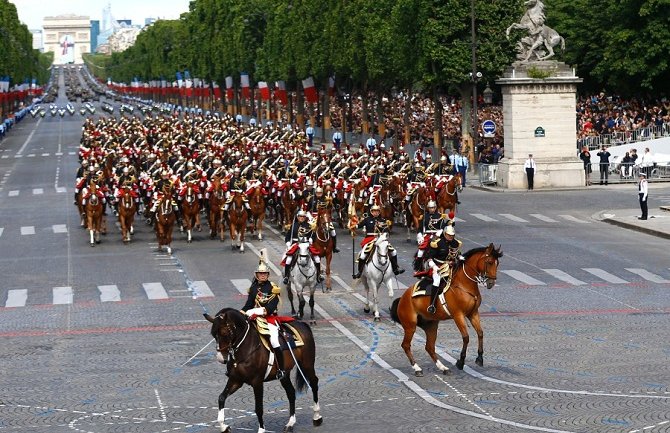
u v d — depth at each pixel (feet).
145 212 255.50
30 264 200.03
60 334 140.05
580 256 193.77
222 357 91.45
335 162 269.23
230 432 94.79
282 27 549.95
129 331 140.77
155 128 447.42
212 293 167.22
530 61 311.68
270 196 247.91
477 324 115.55
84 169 272.92
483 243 210.18
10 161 460.96
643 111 380.78
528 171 305.73
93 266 196.03
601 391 105.70
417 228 209.97
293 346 95.71
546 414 98.22
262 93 596.70
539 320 142.00
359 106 588.91
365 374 115.55
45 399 108.37
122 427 98.17
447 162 241.76
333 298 160.45
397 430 94.84
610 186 311.68
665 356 120.16
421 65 360.89
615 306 150.51
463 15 350.02
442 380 112.16
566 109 310.65
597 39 420.77
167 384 113.50
